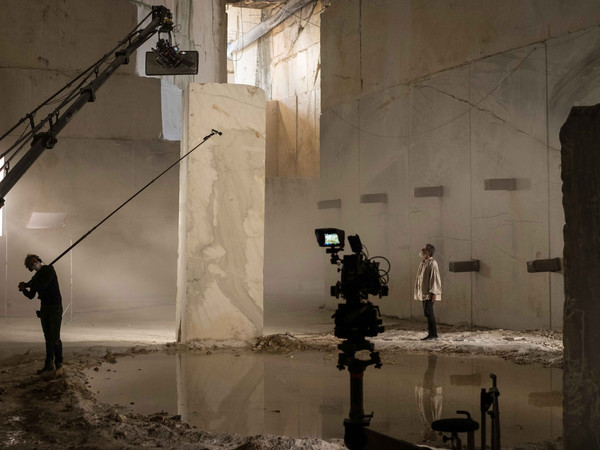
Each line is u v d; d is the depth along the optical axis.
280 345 11.52
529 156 12.38
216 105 11.88
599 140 4.12
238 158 11.96
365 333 4.41
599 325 4.12
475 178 13.58
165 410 7.27
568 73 11.66
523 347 10.70
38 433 6.22
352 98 17.36
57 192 18.00
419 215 15.08
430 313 11.90
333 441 5.92
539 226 12.18
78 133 18.25
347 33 17.53
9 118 17.58
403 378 8.89
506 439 6.08
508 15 12.85
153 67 13.99
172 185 19.38
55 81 18.06
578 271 4.23
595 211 4.14
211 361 10.27
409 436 6.20
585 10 11.41
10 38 17.75
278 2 28.75
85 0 18.39
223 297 11.80
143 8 19.33
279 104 28.88
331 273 18.28
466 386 8.37
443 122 14.38
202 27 22.42
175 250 19.44
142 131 18.97
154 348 11.35
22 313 17.31
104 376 9.13
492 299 13.21
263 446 5.43
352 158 17.34
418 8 15.09
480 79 13.45
